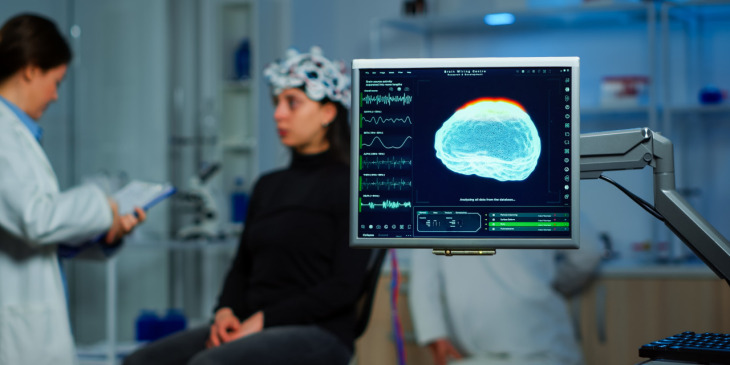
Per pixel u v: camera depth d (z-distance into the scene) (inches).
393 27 156.1
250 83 159.3
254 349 69.8
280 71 82.6
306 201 79.8
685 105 134.3
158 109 169.2
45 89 77.6
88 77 171.0
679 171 143.5
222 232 152.2
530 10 138.2
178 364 77.0
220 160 162.7
